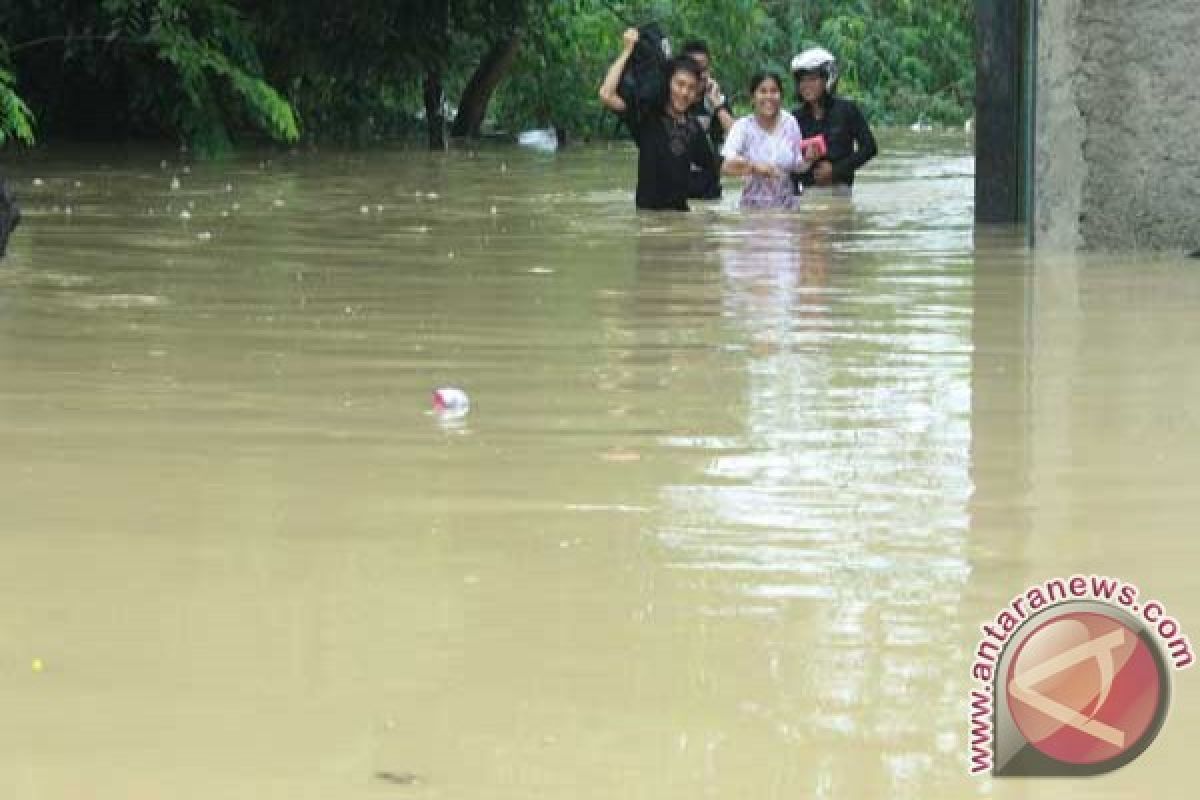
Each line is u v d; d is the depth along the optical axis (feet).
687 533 40.27
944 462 46.14
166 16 158.71
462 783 28.27
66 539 39.91
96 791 28.04
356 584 36.99
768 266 82.94
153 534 40.27
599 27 211.41
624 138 210.59
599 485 44.14
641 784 28.27
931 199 118.73
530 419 50.85
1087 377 56.24
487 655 33.22
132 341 62.59
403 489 43.75
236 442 48.19
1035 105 90.74
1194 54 86.22
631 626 34.60
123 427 49.83
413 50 181.16
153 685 31.91
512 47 194.39
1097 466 45.65
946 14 260.21
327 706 31.07
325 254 86.94
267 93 160.76
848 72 247.50
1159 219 87.71
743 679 32.09
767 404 52.75
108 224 99.60
